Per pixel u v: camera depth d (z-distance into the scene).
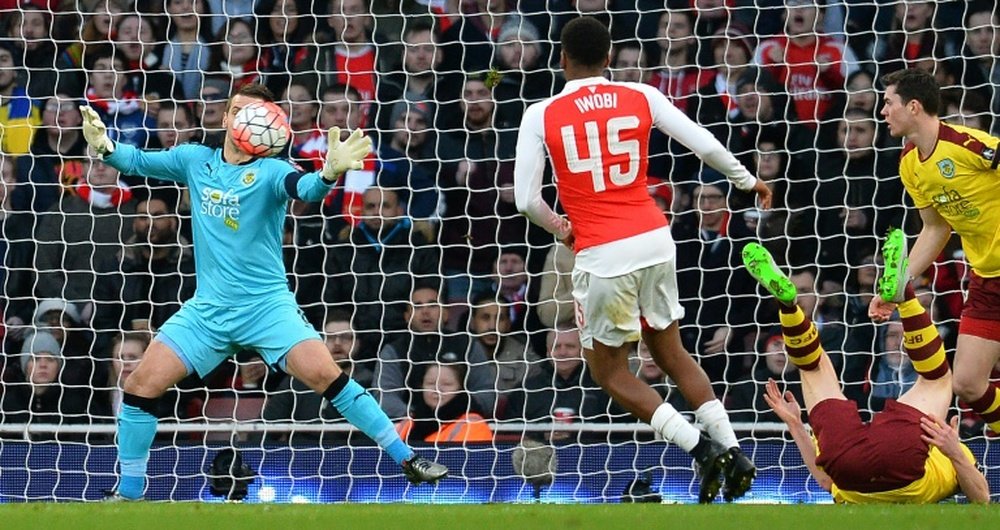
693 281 29.92
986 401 22.44
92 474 25.56
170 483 25.73
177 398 27.61
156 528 14.60
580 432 26.03
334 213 30.22
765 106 30.97
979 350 22.19
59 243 29.34
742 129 30.83
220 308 19.95
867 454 18.39
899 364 28.89
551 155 18.94
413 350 28.73
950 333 29.62
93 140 20.03
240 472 25.48
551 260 29.42
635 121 18.89
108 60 31.66
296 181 19.50
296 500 25.50
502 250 30.44
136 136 31.31
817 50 31.42
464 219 30.44
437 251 30.09
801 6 31.00
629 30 31.95
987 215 21.56
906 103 21.39
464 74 31.59
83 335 29.20
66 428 26.03
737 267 29.95
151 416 20.09
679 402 28.22
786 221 29.28
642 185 19.05
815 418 19.12
